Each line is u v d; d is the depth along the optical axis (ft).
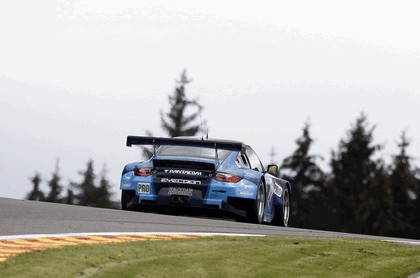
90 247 105.40
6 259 92.12
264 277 99.81
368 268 116.67
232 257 110.52
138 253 104.94
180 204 186.50
